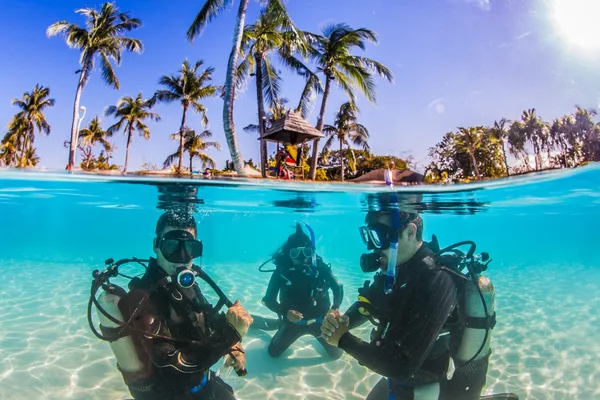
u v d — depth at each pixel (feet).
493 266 73.56
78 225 82.94
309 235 17.35
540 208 40.16
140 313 8.38
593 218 52.80
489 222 55.31
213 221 50.26
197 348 8.42
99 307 8.37
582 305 29.22
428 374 9.71
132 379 9.57
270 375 15.85
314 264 16.92
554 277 50.08
